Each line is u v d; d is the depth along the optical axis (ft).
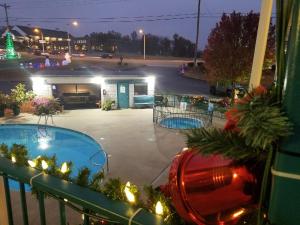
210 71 80.79
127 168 39.50
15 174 6.35
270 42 61.72
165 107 81.20
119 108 81.61
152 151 46.91
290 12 2.86
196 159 3.70
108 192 5.24
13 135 60.80
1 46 277.23
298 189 2.79
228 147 3.21
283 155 2.82
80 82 78.02
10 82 118.32
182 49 332.80
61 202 5.75
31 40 320.91
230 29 73.67
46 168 6.57
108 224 5.61
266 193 3.22
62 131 62.08
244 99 3.10
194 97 83.66
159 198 5.00
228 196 3.43
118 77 79.41
